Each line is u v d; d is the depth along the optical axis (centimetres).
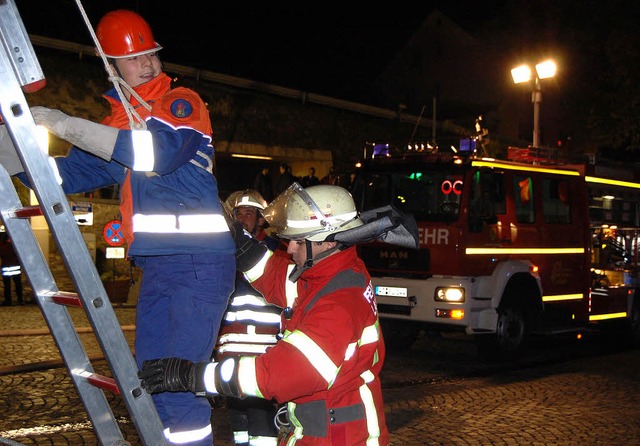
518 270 1057
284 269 372
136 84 318
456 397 823
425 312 1018
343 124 2202
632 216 1329
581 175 1205
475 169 1029
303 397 306
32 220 1494
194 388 283
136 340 323
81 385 281
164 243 308
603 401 825
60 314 279
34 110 282
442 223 1020
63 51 1686
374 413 311
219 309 323
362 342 306
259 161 2145
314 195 316
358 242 311
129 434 625
